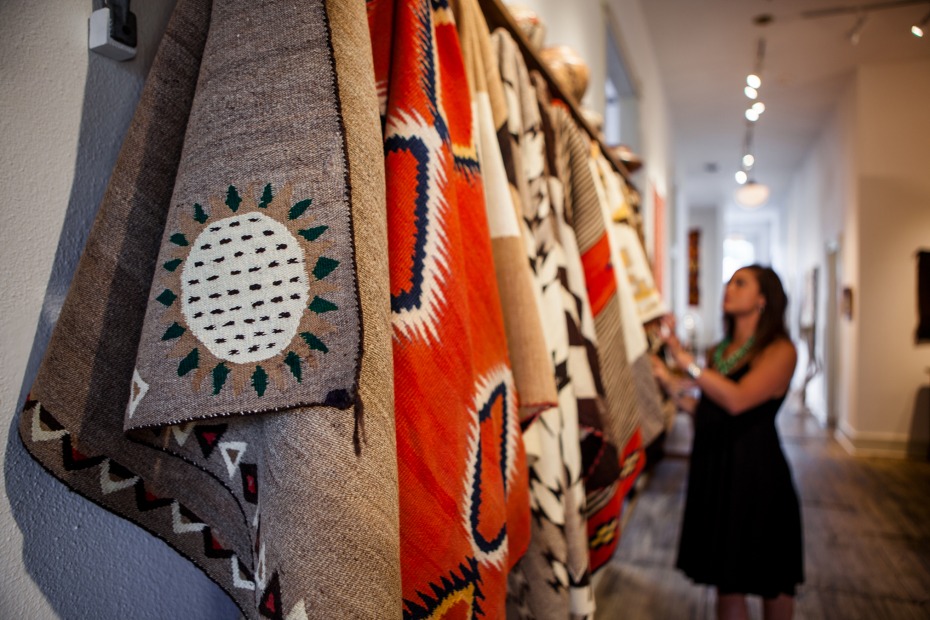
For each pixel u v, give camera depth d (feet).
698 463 6.17
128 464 1.69
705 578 5.90
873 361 16.98
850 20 14.32
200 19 1.92
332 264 1.50
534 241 3.07
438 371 1.91
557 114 4.15
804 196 29.14
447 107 2.41
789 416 24.58
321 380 1.43
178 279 1.57
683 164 30.07
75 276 1.68
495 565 2.08
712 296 40.68
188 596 2.20
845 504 11.94
